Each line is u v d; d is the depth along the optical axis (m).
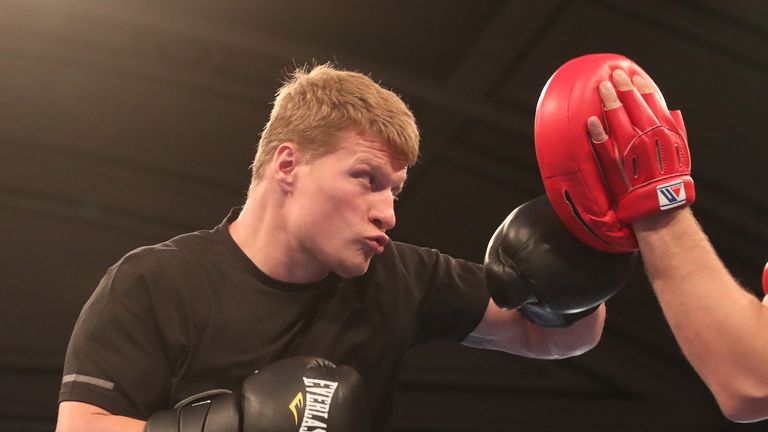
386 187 1.61
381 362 1.79
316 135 1.60
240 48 6.06
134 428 1.49
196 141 6.86
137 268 1.65
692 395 8.36
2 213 7.48
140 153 7.00
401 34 5.90
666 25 5.54
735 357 1.29
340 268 1.61
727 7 5.34
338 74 1.69
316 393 1.43
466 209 7.25
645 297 7.62
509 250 1.66
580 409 8.64
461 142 6.69
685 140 1.43
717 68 5.75
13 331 7.90
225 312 1.65
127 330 1.60
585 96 1.42
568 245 1.59
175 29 5.96
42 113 6.74
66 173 7.20
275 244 1.66
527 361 8.41
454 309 1.93
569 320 1.78
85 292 7.89
